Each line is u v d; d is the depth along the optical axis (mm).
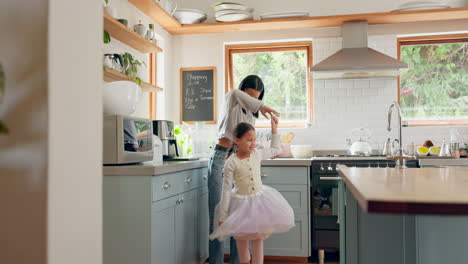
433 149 4152
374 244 1801
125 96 2803
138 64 3604
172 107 4785
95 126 1673
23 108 1440
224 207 2766
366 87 4531
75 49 1555
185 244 3104
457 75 4547
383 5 4484
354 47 4359
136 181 2520
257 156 2959
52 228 1437
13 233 1453
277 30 4641
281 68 4777
